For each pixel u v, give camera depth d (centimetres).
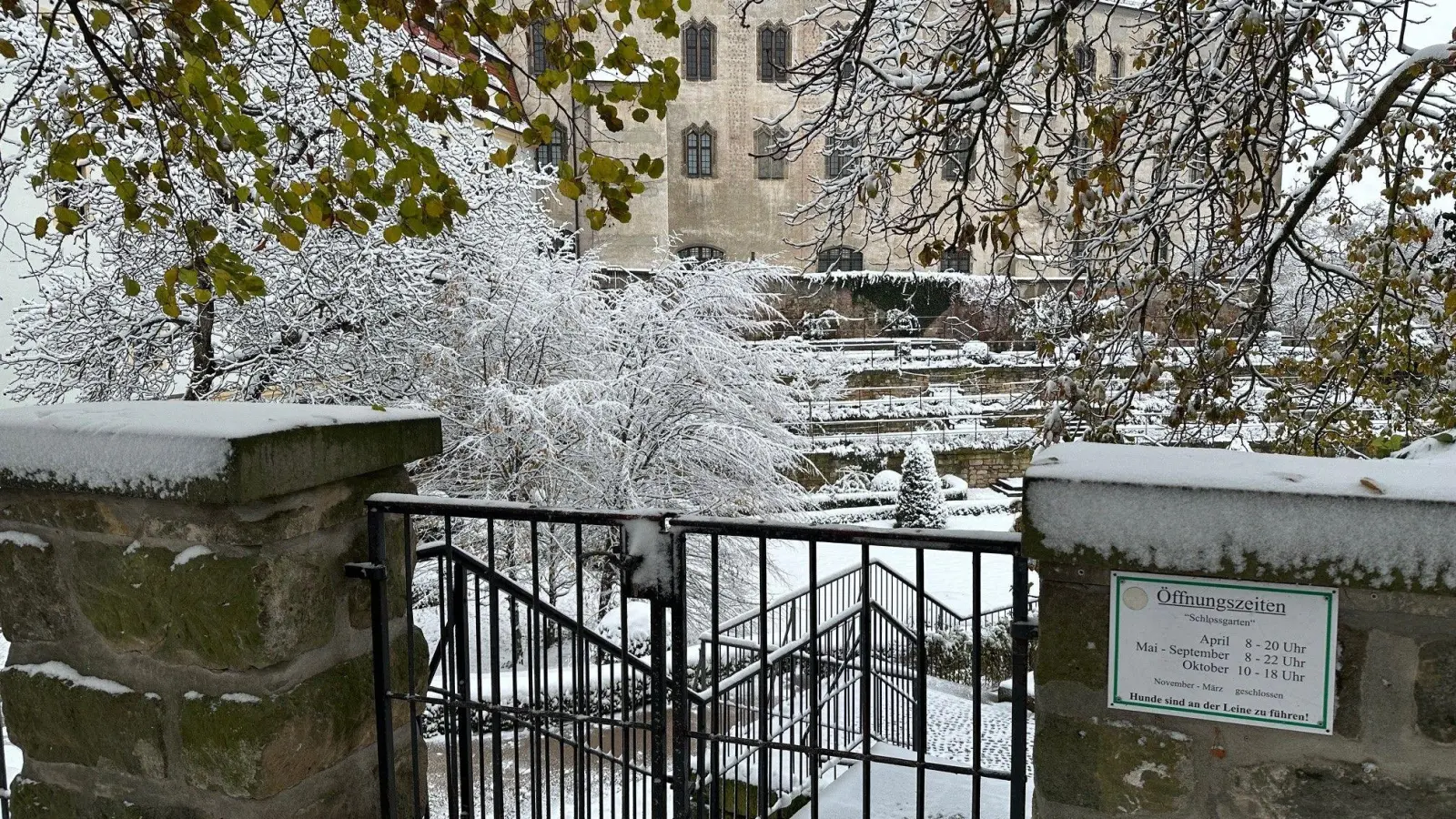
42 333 1228
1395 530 181
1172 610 202
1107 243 693
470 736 306
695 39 4316
